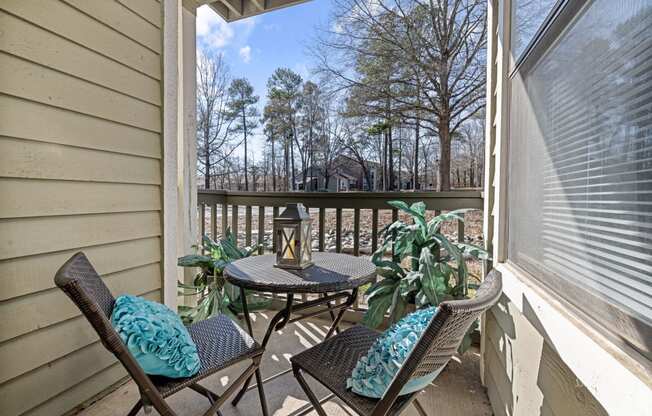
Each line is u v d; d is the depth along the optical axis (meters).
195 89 2.69
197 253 2.61
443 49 6.63
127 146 1.81
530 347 1.10
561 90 0.99
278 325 1.43
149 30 1.93
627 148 0.69
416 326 1.00
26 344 1.36
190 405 1.59
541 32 1.12
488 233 1.82
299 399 1.64
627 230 0.68
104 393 1.68
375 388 0.96
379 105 7.12
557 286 0.99
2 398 1.28
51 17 1.43
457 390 1.73
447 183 6.77
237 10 3.02
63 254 1.50
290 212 1.54
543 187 1.11
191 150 2.61
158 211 2.02
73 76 1.53
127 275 1.83
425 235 2.02
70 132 1.52
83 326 1.58
